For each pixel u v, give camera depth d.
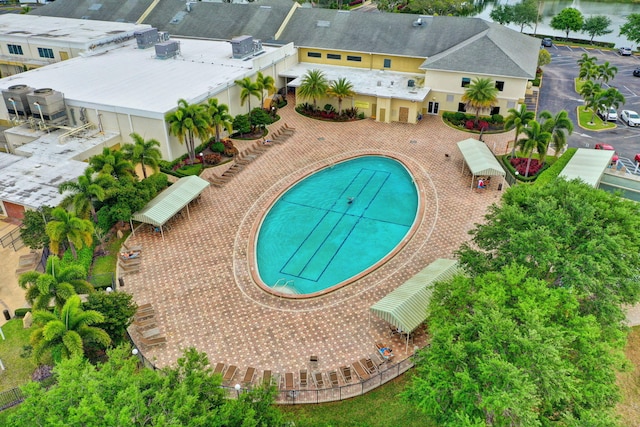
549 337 20.44
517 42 67.06
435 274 32.25
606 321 24.33
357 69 70.31
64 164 46.28
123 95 53.88
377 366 28.64
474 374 20.36
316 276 37.22
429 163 51.72
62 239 34.22
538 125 45.97
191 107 48.44
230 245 39.91
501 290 22.80
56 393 19.22
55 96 51.84
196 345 30.62
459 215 42.94
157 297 34.53
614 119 62.28
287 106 67.00
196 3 80.88
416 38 68.50
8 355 30.17
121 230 41.69
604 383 22.20
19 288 35.59
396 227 42.62
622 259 25.75
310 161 52.66
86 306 28.81
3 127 58.50
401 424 25.72
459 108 62.72
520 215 27.28
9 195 41.28
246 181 48.97
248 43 66.25
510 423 20.02
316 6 126.75
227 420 19.91
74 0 87.62
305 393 27.39
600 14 136.62
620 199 28.86
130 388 18.72
